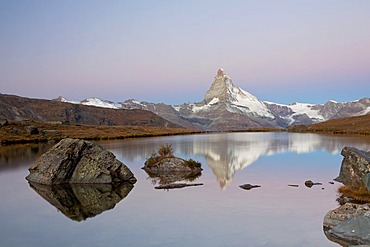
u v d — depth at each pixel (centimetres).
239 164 4862
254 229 2130
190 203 2742
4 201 2905
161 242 1950
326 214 2244
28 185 3531
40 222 2334
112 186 3466
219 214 2441
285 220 2289
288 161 5112
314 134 12238
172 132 14700
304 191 3106
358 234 1930
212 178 3819
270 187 3291
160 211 2539
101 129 14150
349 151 3409
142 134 12588
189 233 2078
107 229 2172
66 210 2619
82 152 3741
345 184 3284
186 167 4309
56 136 10288
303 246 1872
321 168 4425
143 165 4878
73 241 1988
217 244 1914
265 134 13438
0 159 5578
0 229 2203
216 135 13100
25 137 9481
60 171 3578
